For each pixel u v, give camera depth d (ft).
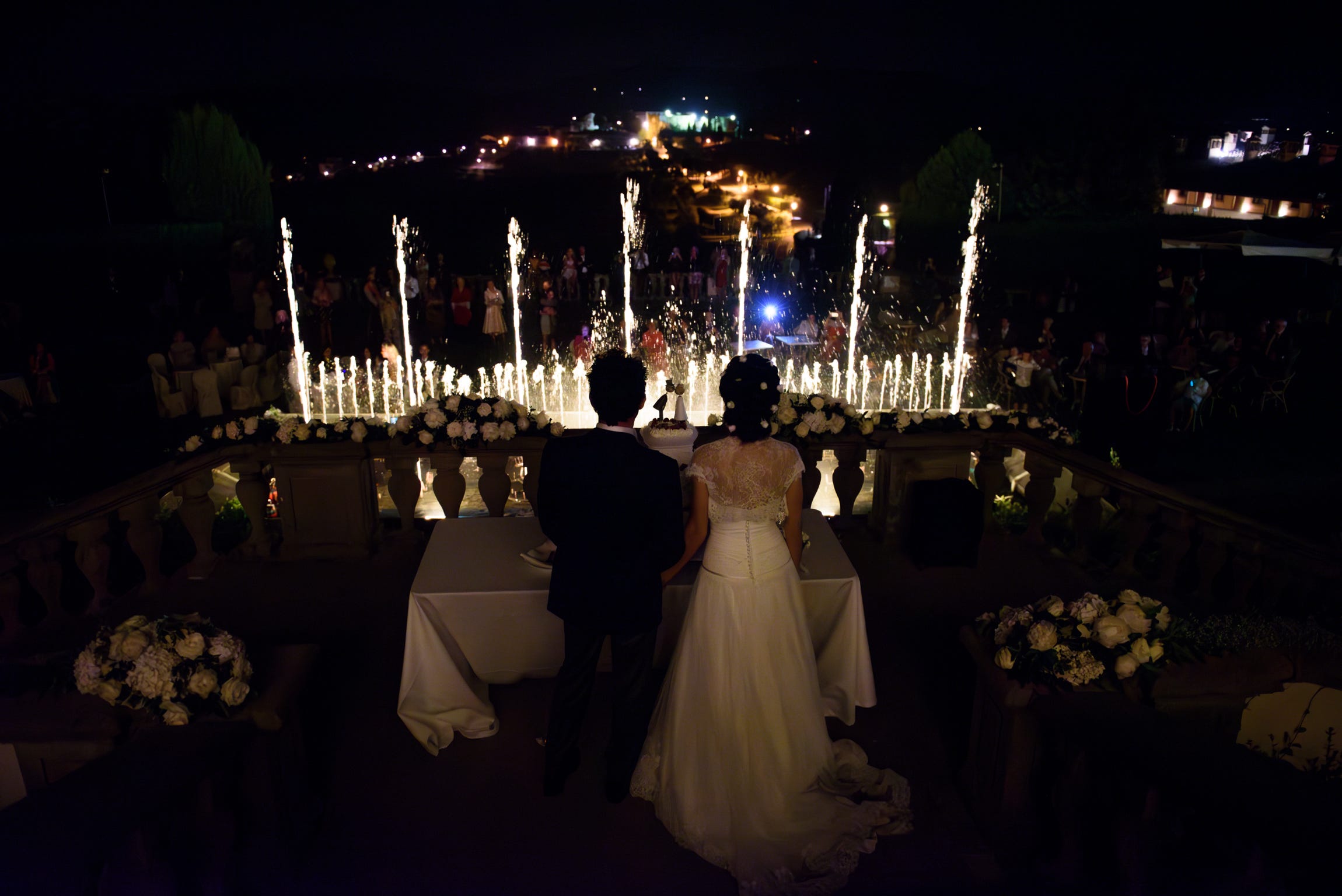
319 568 17.51
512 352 69.87
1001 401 56.49
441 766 11.86
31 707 9.15
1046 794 10.05
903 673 14.11
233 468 17.53
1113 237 104.27
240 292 79.41
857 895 9.67
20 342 65.62
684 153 337.93
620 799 11.12
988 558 18.04
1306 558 14.51
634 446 10.18
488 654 12.48
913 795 11.33
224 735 8.68
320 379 55.06
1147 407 46.52
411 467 18.28
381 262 113.91
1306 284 79.82
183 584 16.90
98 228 97.09
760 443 10.32
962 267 105.19
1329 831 6.40
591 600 10.29
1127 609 10.03
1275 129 180.86
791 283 98.89
